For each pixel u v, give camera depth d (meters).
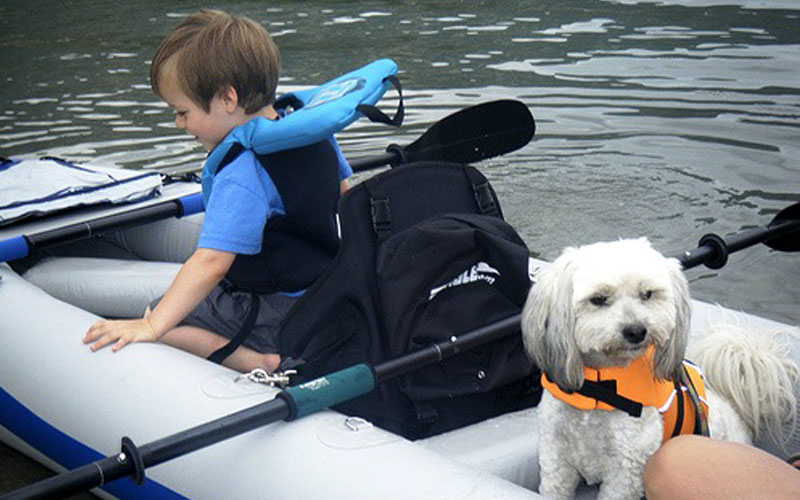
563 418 1.98
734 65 6.11
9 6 9.18
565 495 2.05
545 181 4.68
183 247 3.42
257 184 2.40
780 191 4.46
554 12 7.73
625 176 4.68
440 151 3.15
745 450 1.79
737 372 2.13
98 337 2.50
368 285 2.31
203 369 2.33
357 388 2.14
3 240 2.90
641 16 7.45
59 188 3.41
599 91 5.73
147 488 2.32
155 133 5.34
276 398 2.08
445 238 2.31
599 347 1.83
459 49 6.75
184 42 2.42
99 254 3.58
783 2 7.70
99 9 8.84
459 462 2.04
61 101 6.01
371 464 1.97
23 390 2.58
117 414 2.34
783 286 3.76
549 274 1.91
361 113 2.38
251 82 2.44
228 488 2.11
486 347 2.39
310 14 8.11
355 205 2.35
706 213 4.30
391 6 8.26
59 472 2.64
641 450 1.94
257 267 2.51
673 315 1.84
